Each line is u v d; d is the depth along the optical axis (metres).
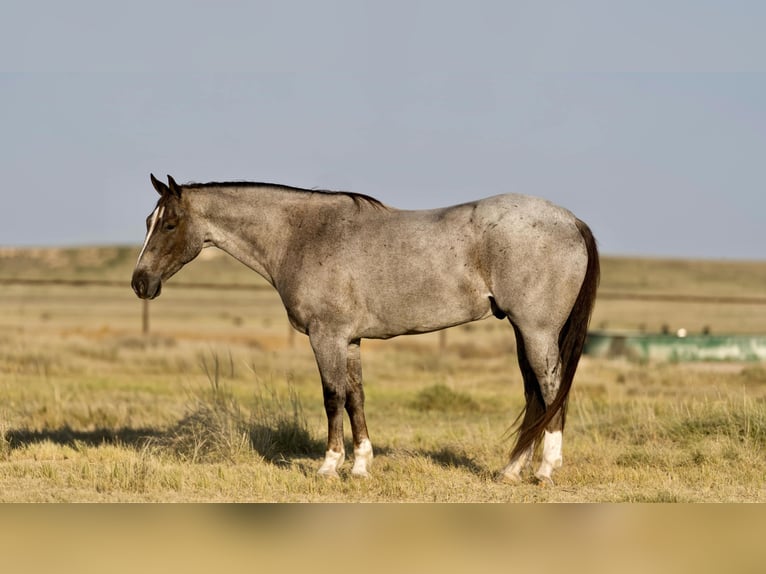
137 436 15.57
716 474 12.29
